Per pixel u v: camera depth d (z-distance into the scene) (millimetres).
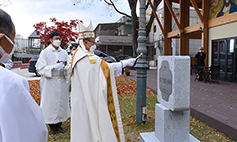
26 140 897
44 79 3873
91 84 2461
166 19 16750
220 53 11039
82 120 2479
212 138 3488
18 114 881
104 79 2465
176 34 15156
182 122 2865
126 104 6051
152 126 4156
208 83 9711
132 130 3990
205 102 5508
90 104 2406
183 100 2707
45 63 3811
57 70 3861
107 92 2525
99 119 2389
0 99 847
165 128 2812
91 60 2500
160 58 3113
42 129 975
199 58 10539
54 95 3787
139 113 4309
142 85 4207
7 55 1038
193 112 4754
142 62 4176
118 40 30281
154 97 6957
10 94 874
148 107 5625
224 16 10219
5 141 809
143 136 3158
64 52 4098
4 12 1016
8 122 834
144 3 4004
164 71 2957
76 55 2627
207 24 11672
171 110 2783
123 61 2863
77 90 2561
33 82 11008
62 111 3869
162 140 2857
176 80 2650
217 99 5914
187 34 14328
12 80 908
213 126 3947
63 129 4043
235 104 5215
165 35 16875
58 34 4035
